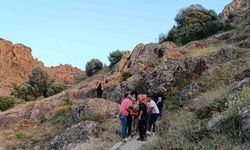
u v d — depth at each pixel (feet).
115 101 90.12
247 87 48.42
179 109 66.23
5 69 242.37
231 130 39.91
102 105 80.12
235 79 66.64
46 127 92.17
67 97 115.34
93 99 81.46
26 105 121.70
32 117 109.40
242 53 94.02
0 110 139.44
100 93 100.01
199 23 165.89
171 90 77.41
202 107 51.60
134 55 130.41
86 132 67.77
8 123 110.32
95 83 127.65
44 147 75.97
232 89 52.70
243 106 42.65
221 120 42.52
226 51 94.84
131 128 59.31
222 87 62.95
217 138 39.52
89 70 183.11
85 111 79.51
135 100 58.80
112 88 110.73
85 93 119.24
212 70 79.97
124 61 132.16
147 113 56.95
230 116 41.86
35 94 164.14
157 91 78.02
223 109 47.60
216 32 153.58
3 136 95.09
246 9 171.83
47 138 82.12
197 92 70.33
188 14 173.37
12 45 266.98
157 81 79.87
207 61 93.25
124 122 57.16
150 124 57.41
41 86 166.50
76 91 121.08
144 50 128.26
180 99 71.46
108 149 57.47
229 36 127.54
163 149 44.27
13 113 115.55
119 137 63.05
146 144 49.49
